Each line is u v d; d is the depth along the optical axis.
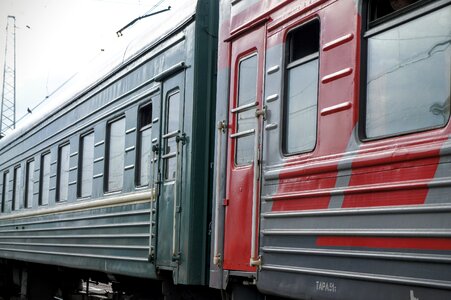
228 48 5.65
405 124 3.70
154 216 6.80
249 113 5.24
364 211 3.82
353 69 4.11
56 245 10.18
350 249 3.91
